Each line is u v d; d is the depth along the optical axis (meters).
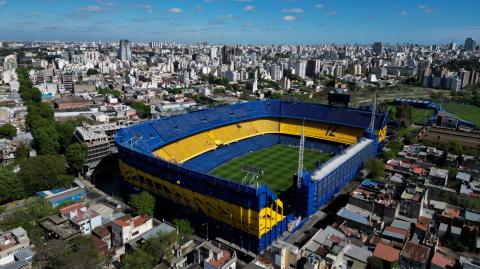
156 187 149.88
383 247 108.00
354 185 179.00
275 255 102.06
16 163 185.25
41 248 104.88
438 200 152.00
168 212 149.75
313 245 111.19
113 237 120.38
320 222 143.50
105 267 106.12
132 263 100.44
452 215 133.00
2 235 114.12
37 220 128.00
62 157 191.00
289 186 179.75
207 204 132.88
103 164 198.62
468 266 98.31
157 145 196.00
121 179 172.12
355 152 187.00
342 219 126.88
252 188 116.69
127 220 122.19
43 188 163.50
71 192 160.50
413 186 145.75
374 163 179.62
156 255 107.06
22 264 101.44
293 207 148.75
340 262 104.25
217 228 134.12
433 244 115.25
